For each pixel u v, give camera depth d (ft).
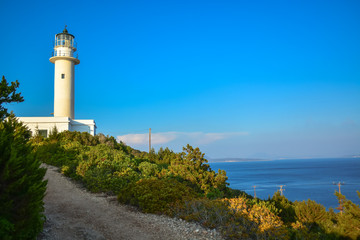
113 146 109.91
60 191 45.83
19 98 39.99
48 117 121.08
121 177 51.85
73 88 146.00
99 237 26.68
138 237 28.02
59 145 81.87
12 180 19.90
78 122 132.77
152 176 59.57
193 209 36.42
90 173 51.26
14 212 19.58
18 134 24.61
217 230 31.71
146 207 37.42
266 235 31.01
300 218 59.77
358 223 45.42
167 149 124.67
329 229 48.80
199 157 64.80
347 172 623.77
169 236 28.99
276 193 76.84
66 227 28.27
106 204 40.09
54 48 144.46
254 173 635.66
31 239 21.29
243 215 33.65
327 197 250.57
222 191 57.41
